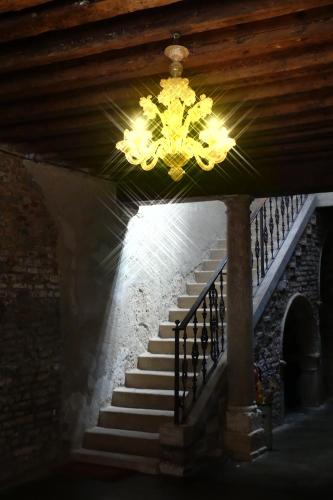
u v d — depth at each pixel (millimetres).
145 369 8102
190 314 6875
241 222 7121
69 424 6832
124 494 5691
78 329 7035
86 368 7148
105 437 6930
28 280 6312
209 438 6812
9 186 6125
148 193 7539
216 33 3756
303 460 7008
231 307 7168
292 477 6293
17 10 3357
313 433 8750
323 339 12711
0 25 3490
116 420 7238
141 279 8352
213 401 6965
